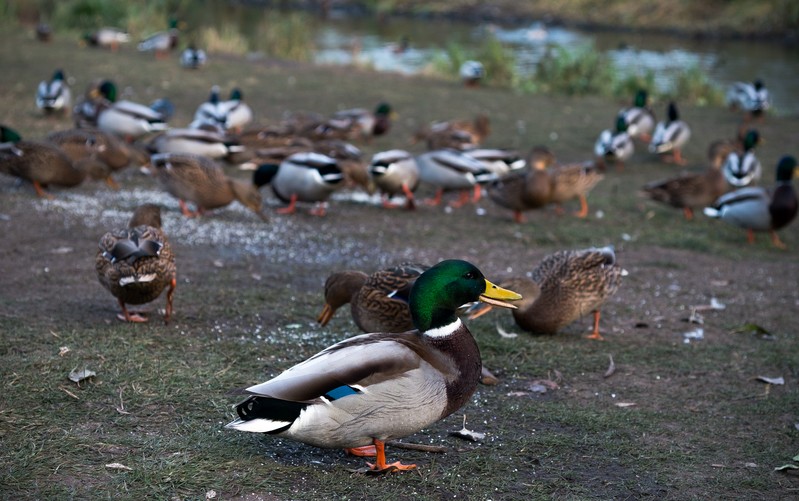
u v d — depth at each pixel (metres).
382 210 11.29
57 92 14.45
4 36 24.06
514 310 6.79
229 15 37.22
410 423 4.18
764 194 10.55
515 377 6.05
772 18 33.88
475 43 31.73
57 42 23.84
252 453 4.52
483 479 4.48
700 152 16.23
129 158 11.48
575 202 12.36
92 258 8.02
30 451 4.34
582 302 6.72
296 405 4.01
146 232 6.02
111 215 9.63
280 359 5.95
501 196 10.98
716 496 4.48
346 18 39.09
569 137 16.62
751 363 6.57
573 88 22.17
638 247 10.22
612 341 6.93
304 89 19.81
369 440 4.25
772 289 8.80
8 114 14.65
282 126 13.91
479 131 15.57
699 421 5.46
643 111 16.80
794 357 6.70
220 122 14.60
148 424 4.77
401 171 11.08
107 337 5.97
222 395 5.21
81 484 4.07
